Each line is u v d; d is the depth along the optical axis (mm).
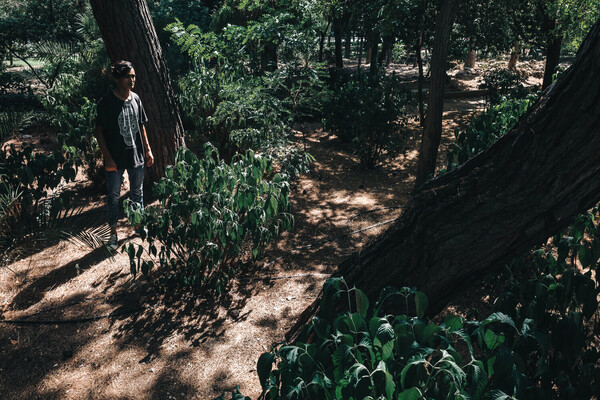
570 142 1561
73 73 8891
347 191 6098
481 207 1806
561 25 9359
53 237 3877
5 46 13234
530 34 10469
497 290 3588
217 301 3801
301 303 3754
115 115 4340
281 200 3689
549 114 1616
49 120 7535
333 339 1842
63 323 3557
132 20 5109
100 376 3061
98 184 5875
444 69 5309
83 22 11961
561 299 2219
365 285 2199
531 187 1685
